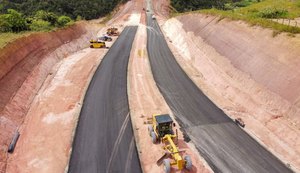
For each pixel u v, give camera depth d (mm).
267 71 26156
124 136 22094
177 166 17859
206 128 22922
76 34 53688
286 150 19594
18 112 25062
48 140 21688
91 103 27938
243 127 22844
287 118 21906
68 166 18734
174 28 61062
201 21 48062
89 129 23156
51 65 38438
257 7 52719
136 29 67750
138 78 34562
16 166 18812
